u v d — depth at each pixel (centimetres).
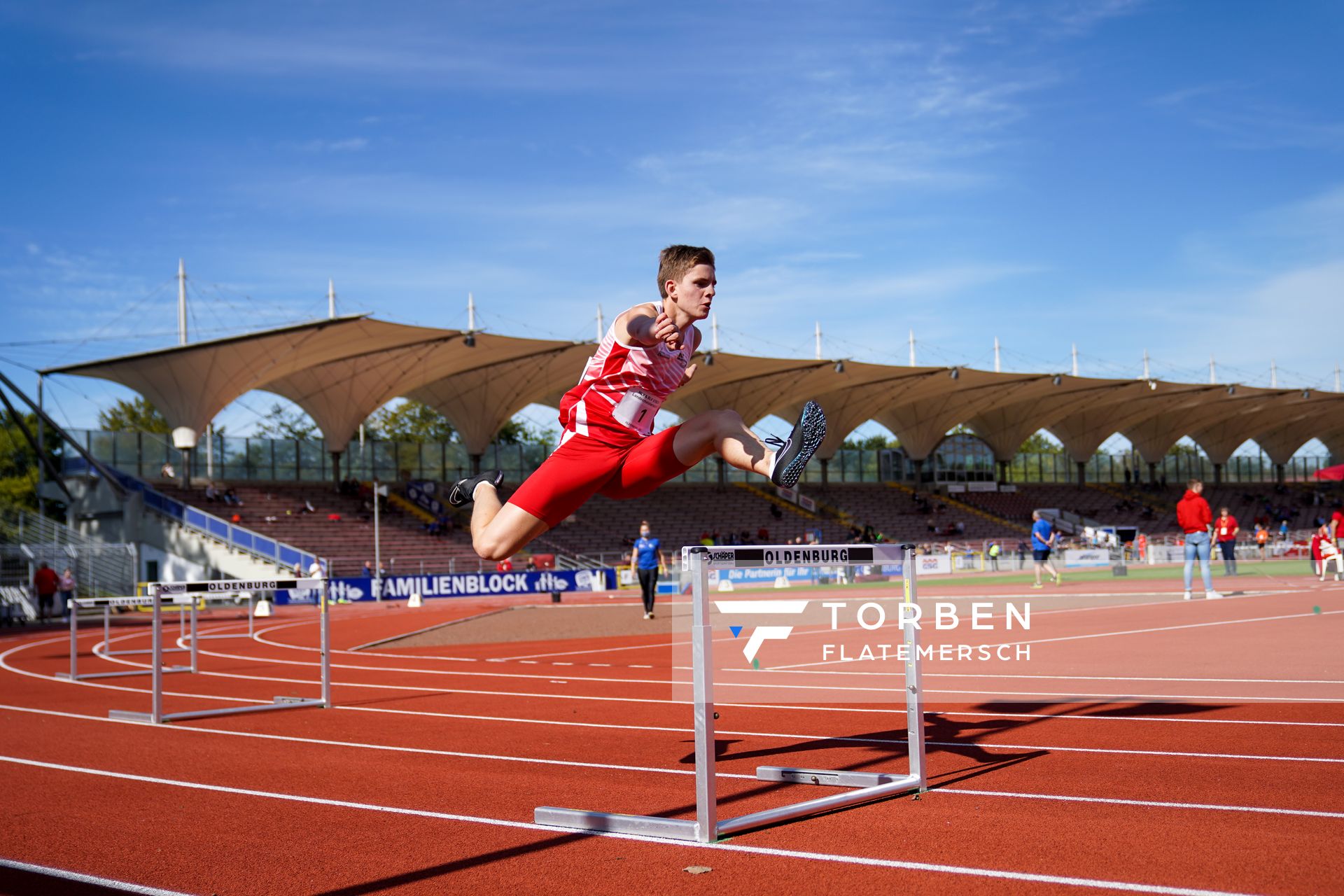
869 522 5941
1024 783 531
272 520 4206
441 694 1022
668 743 696
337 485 4716
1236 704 745
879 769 583
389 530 4450
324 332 3678
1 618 2941
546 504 498
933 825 457
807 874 395
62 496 4056
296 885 410
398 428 7762
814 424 424
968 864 397
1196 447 8594
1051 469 7444
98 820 526
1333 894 350
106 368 3784
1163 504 7350
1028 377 5588
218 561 3650
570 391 502
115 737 795
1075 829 441
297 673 1287
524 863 427
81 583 3416
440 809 529
